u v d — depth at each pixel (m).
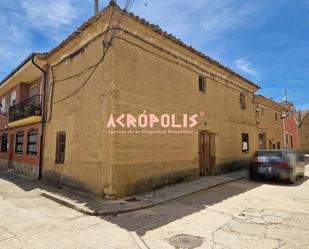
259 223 4.76
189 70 9.82
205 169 10.90
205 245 3.77
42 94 10.87
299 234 4.19
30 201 6.77
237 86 13.54
